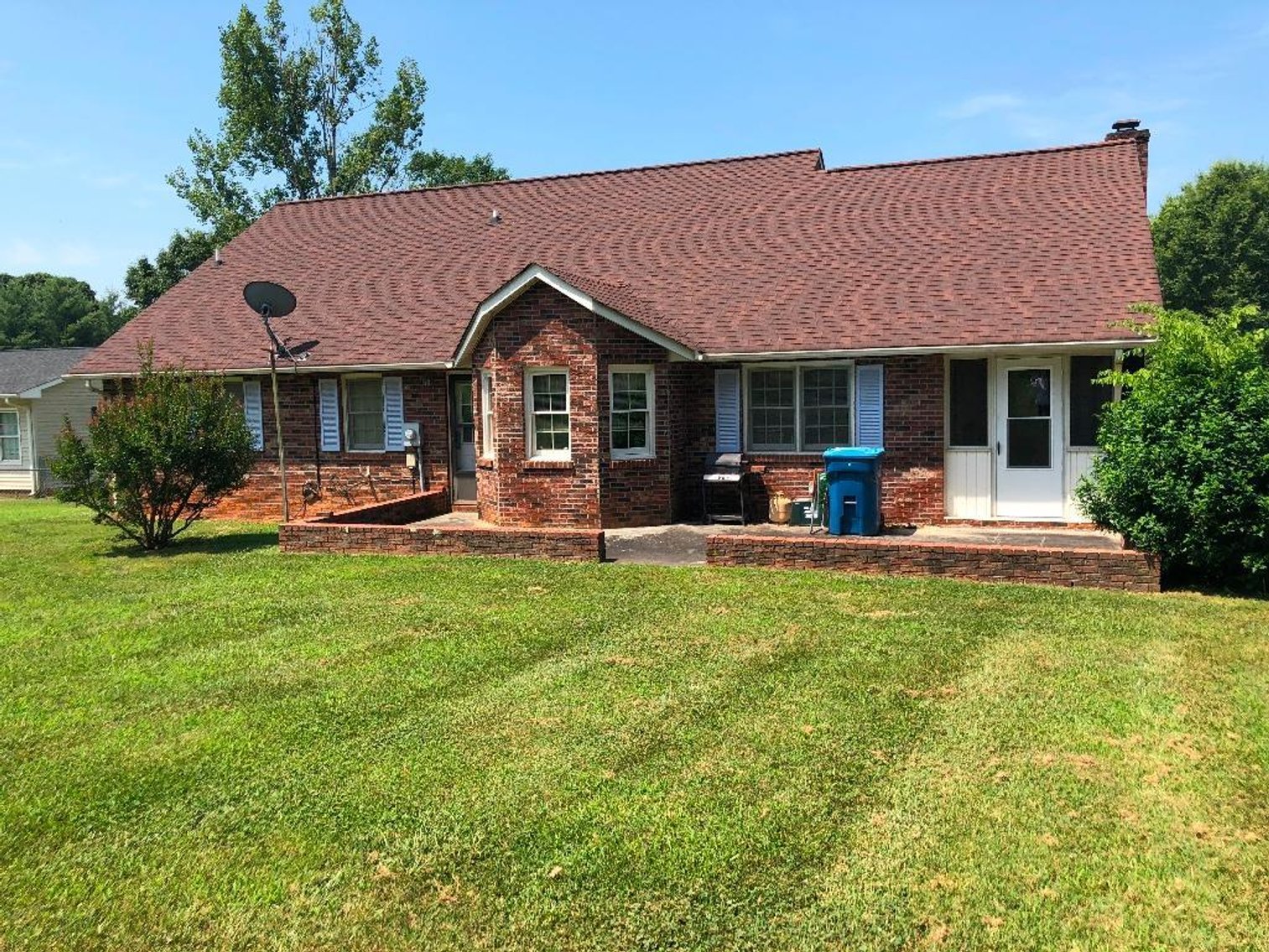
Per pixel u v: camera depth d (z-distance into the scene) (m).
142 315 20.92
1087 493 10.70
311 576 11.60
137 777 5.86
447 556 12.55
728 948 4.04
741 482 15.16
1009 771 5.57
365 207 23.59
